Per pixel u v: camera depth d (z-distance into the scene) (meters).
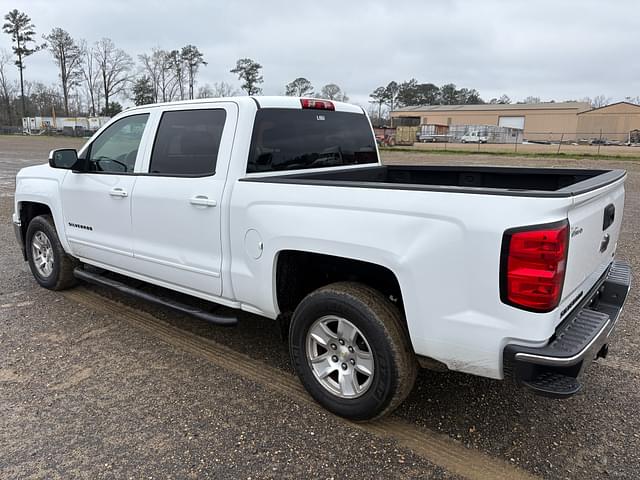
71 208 4.65
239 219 3.27
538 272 2.23
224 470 2.60
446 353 2.56
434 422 3.03
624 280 3.23
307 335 3.10
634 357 3.86
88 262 4.72
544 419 3.06
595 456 2.72
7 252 6.88
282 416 3.07
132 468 2.61
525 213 2.24
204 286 3.62
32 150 32.72
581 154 33.03
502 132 58.44
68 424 2.98
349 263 3.07
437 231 2.46
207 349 3.97
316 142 3.98
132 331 4.30
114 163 4.28
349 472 2.60
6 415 3.06
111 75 88.44
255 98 3.49
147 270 4.05
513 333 2.33
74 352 3.90
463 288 2.42
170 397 3.28
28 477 2.54
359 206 2.71
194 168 3.62
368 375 2.87
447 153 35.38
